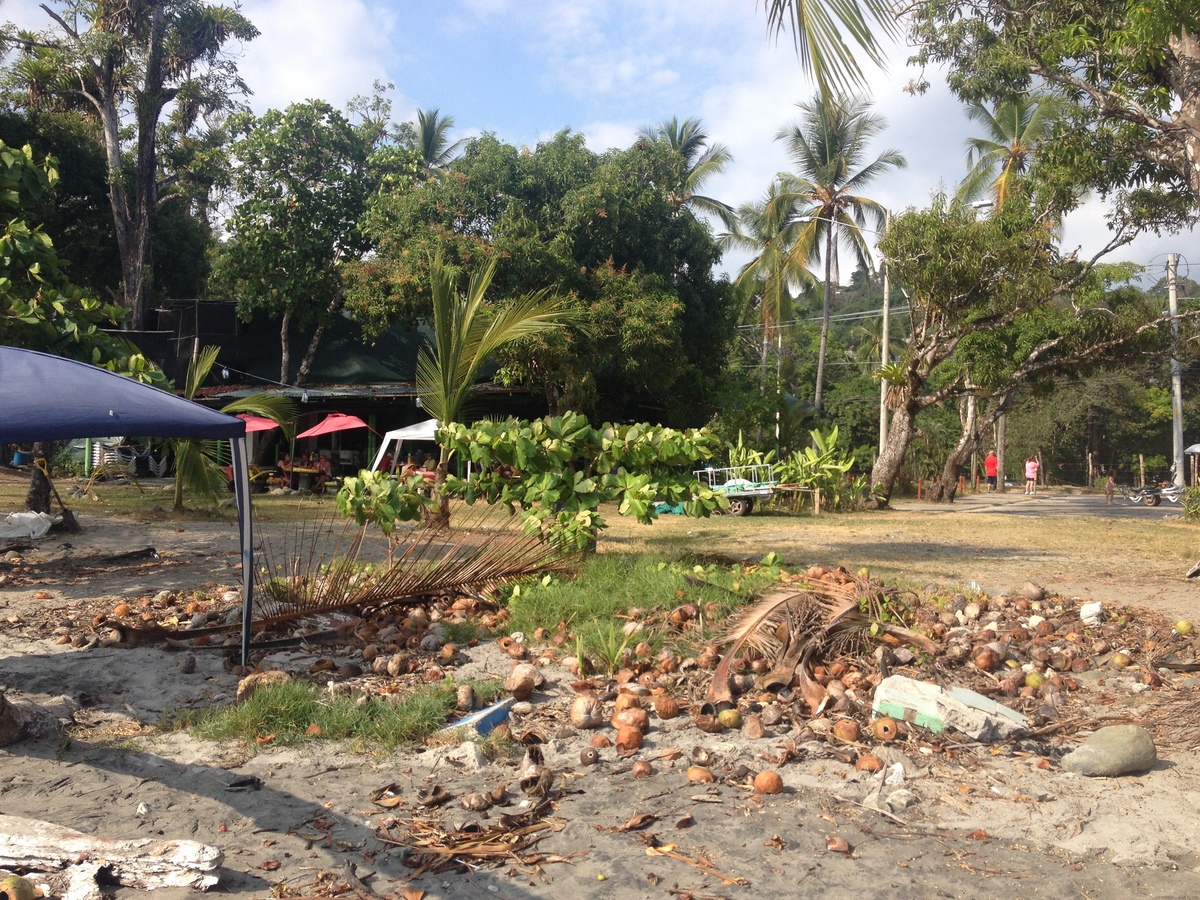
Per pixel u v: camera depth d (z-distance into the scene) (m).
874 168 35.44
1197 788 4.33
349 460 27.05
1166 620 7.96
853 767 4.52
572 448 8.77
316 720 4.97
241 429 5.06
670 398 25.02
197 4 29.41
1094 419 52.62
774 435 30.05
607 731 4.98
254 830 3.77
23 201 10.55
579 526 8.51
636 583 7.80
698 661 5.99
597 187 22.45
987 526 18.58
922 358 24.06
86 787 4.16
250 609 5.51
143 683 5.64
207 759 4.53
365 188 26.69
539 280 21.45
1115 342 24.09
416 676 5.82
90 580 9.08
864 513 22.94
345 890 3.29
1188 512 22.97
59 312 9.83
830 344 56.38
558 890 3.32
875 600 7.07
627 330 21.44
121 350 10.34
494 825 3.81
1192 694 5.68
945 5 14.38
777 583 7.71
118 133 31.44
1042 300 22.61
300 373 26.62
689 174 38.41
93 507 16.12
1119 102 13.27
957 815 4.00
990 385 25.53
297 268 25.72
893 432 25.25
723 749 4.72
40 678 5.67
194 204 37.12
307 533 12.78
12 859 3.31
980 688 5.77
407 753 4.65
